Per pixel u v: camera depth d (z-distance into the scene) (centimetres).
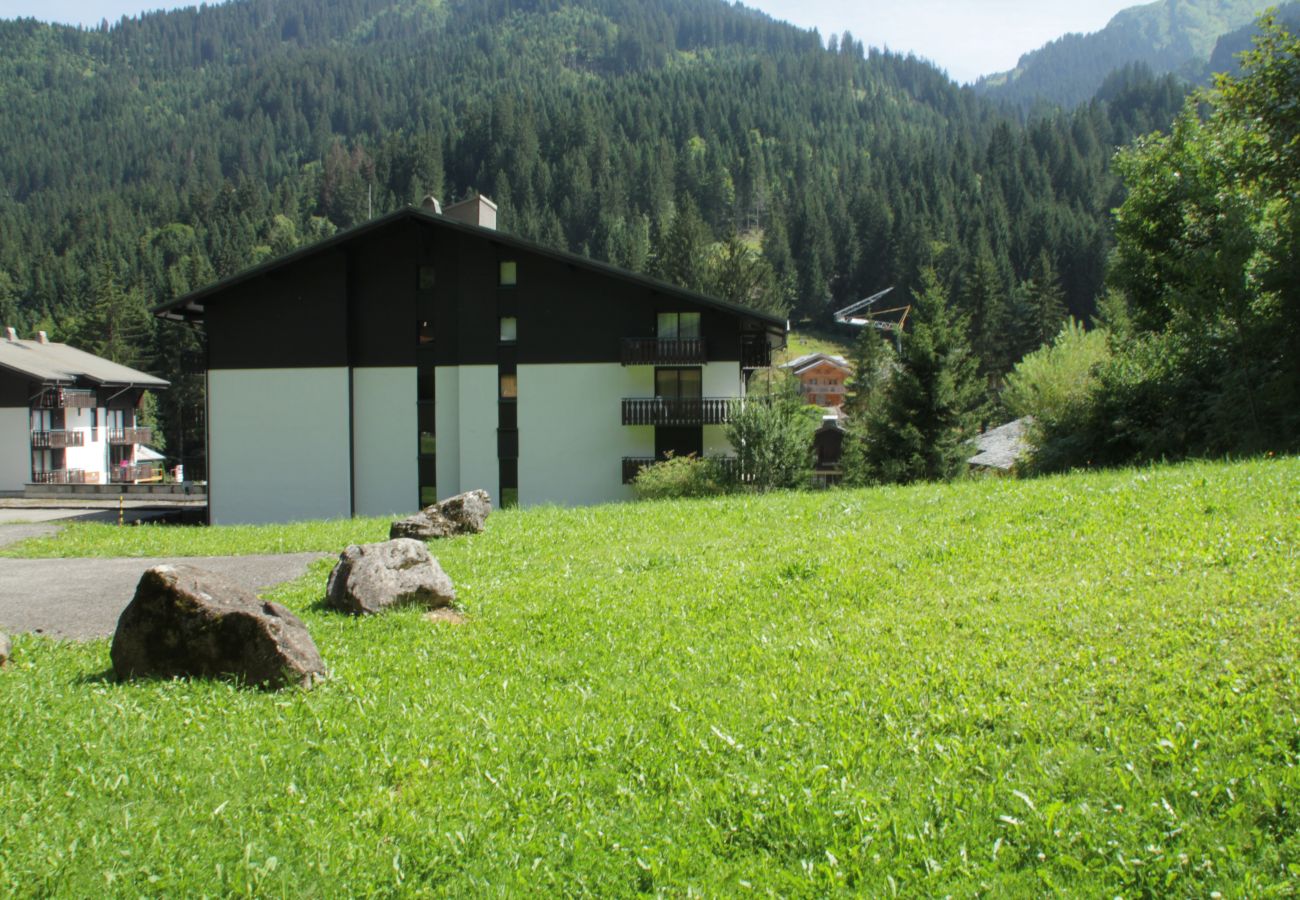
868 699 771
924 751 668
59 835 608
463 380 4275
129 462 8406
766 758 686
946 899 504
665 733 748
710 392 4203
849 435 5775
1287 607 804
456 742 752
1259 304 2983
